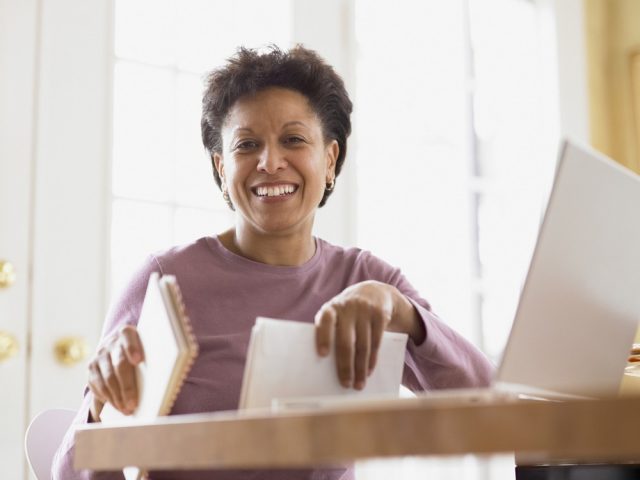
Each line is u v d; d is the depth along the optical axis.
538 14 3.51
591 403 0.68
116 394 1.18
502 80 3.44
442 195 3.21
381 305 1.24
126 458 0.96
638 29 3.40
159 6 2.60
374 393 1.18
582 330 1.12
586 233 1.06
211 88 1.65
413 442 0.74
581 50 3.48
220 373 1.51
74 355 2.26
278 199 1.57
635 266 1.17
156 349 1.09
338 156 1.73
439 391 1.44
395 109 3.14
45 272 2.27
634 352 1.44
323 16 2.90
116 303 1.59
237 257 1.61
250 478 1.42
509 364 1.02
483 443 0.71
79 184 2.34
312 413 0.78
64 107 2.34
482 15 3.42
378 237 3.04
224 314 1.56
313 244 1.69
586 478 1.52
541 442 0.70
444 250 3.19
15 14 2.29
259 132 1.58
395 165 3.11
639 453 0.67
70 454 1.38
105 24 2.44
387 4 3.17
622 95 3.40
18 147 2.26
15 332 2.21
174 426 0.90
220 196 2.66
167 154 2.57
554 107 3.43
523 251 3.36
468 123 3.31
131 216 2.48
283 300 1.60
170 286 1.06
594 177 1.04
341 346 1.13
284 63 1.60
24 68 2.29
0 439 2.17
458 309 3.20
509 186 3.38
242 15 2.76
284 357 1.07
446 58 3.29
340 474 1.51
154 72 2.57
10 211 2.23
